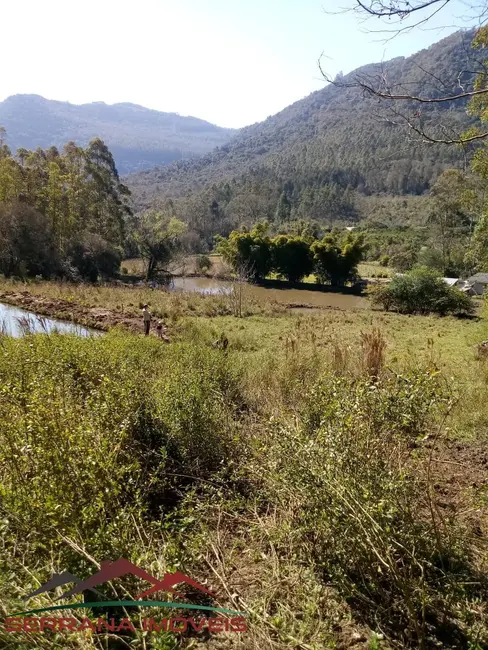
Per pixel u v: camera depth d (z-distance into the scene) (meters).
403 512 2.54
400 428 3.18
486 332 15.57
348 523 2.35
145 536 2.73
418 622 2.19
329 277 39.78
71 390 4.21
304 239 40.72
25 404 3.24
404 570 2.29
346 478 2.45
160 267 39.84
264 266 40.22
